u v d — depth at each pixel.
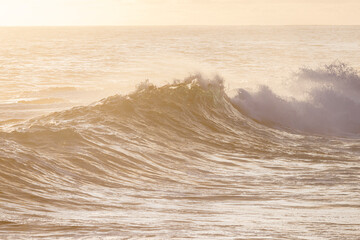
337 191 36.78
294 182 39.75
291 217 28.53
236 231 24.36
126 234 23.00
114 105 58.06
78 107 57.75
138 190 35.38
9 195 29.55
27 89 126.75
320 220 27.81
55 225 24.44
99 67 190.12
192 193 35.41
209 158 48.00
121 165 41.03
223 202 32.84
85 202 30.69
